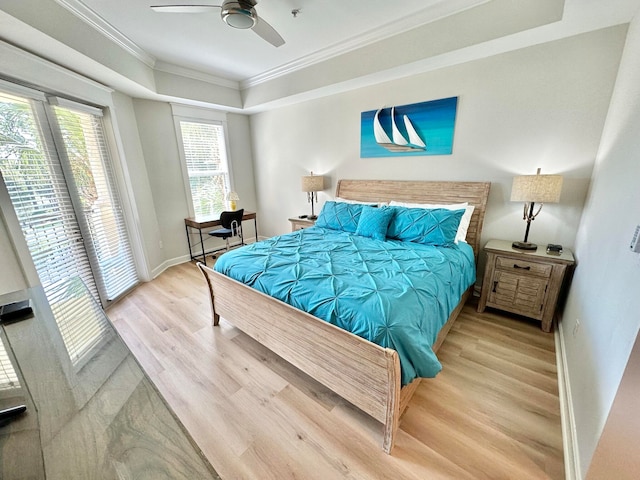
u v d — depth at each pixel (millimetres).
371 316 1315
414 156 3039
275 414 1551
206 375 1854
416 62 2471
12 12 1553
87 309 1236
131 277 3213
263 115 4465
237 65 3297
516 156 2447
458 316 2500
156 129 3604
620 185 1416
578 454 1159
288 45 2775
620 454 947
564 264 2064
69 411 703
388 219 2707
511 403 1579
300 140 4078
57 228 2223
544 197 2072
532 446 1335
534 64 2215
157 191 3711
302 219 3943
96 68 2336
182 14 2176
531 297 2260
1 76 1823
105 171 2842
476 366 1875
